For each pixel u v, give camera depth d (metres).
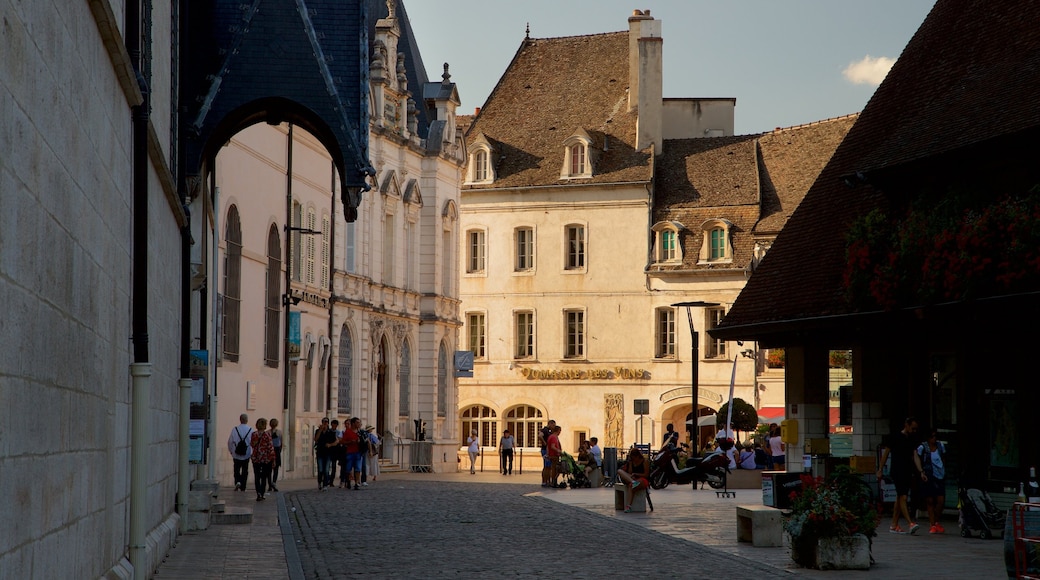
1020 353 25.78
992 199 25.58
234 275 44.03
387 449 64.06
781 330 30.59
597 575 18.39
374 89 62.91
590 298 78.62
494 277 80.69
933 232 25.94
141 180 14.35
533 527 27.06
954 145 25.92
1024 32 27.81
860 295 27.89
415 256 68.44
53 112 8.42
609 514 31.06
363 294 60.72
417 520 28.89
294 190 51.81
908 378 29.77
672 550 22.09
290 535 23.77
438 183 69.38
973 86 28.05
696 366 43.97
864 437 29.50
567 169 79.31
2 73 6.78
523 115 83.56
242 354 45.06
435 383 68.75
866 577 18.12
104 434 11.67
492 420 80.50
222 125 25.08
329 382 56.94
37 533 8.06
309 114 24.94
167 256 19.70
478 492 42.06
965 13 31.50
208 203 28.58
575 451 78.75
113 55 11.44
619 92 82.50
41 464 8.19
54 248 8.55
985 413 26.98
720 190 77.50
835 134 76.69
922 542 23.23
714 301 75.88
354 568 19.06
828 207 32.56
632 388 77.69
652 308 77.44
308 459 54.12
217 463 42.47
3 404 6.93
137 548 14.13
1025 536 15.37
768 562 20.17
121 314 12.98
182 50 23.94
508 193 80.38
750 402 74.81
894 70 33.34
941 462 25.06
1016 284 23.47
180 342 23.61
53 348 8.59
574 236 79.50
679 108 82.56
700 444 77.00
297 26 24.42
